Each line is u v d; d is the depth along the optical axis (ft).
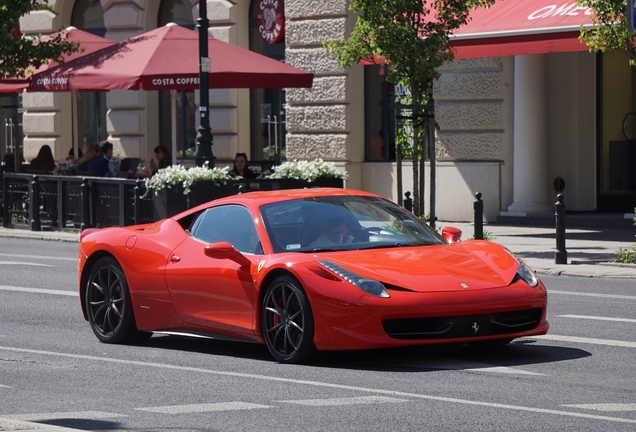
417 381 33.53
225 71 86.84
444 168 98.89
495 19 83.97
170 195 82.74
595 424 27.50
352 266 36.22
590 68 95.96
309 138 108.99
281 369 36.17
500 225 94.02
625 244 76.59
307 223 39.17
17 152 112.47
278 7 113.80
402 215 41.34
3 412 30.09
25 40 101.60
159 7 125.80
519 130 94.63
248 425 28.07
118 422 28.63
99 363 38.22
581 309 49.26
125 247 42.78
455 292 35.29
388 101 105.70
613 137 95.66
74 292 58.13
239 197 41.19
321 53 107.76
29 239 92.63
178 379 34.83
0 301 54.85
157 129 126.21
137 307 42.14
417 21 74.49
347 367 36.17
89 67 90.48
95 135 132.46
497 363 36.52
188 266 40.32
